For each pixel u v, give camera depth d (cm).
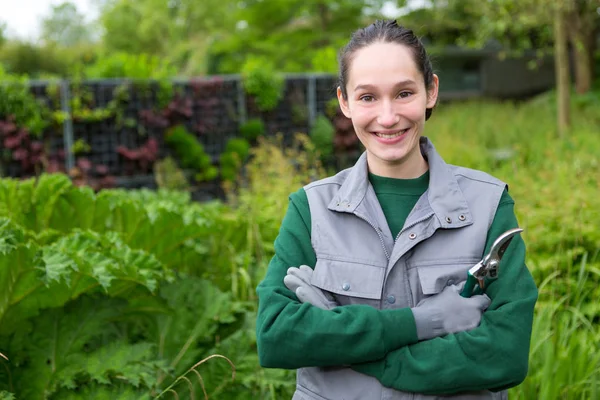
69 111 959
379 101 152
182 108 1073
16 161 913
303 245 163
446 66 2797
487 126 1506
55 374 252
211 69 2717
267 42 2320
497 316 145
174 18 3922
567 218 436
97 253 261
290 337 148
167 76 1077
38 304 257
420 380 143
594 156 697
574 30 1462
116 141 1016
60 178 352
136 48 4112
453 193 156
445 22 2094
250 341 287
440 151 1127
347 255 157
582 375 282
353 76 154
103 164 1005
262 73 1154
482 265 143
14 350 256
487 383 143
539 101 2091
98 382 252
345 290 155
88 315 268
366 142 158
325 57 1270
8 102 885
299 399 159
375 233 158
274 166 613
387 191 163
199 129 1108
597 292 358
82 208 346
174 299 293
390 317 146
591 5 1094
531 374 278
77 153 973
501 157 1027
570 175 551
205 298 299
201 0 3662
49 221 348
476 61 2845
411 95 152
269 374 278
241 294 365
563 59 1345
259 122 1155
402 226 159
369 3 2277
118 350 258
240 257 387
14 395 241
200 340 289
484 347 142
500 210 156
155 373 266
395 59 150
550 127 1455
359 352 145
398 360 145
